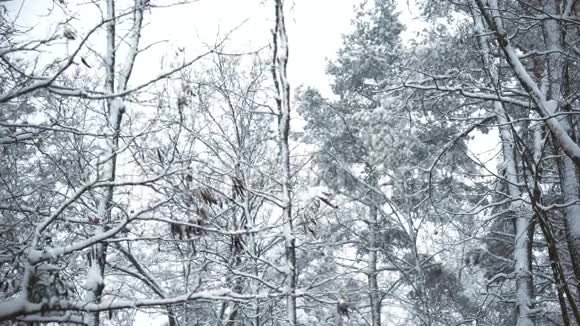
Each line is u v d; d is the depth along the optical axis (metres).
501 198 11.95
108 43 8.09
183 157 6.92
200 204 6.06
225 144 11.27
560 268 3.11
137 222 8.01
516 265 10.49
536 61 9.77
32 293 4.93
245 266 11.55
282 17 8.86
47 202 7.71
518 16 7.91
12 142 6.20
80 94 5.71
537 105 6.20
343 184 12.30
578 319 2.94
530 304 10.05
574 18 7.34
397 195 11.79
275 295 6.92
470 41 10.04
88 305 5.29
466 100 11.92
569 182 7.43
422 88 10.02
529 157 3.82
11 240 5.96
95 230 7.54
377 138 11.12
